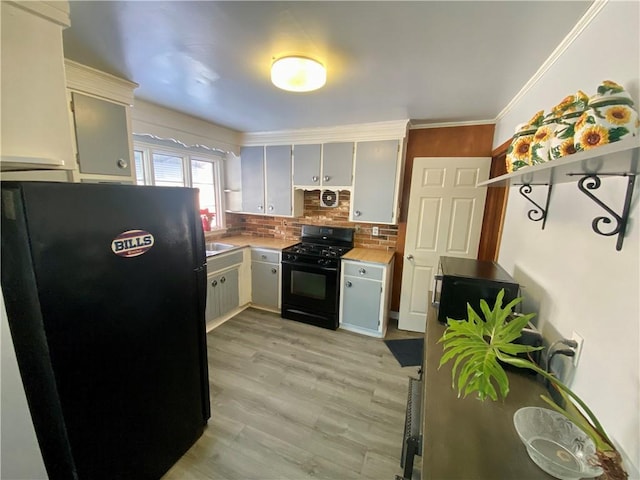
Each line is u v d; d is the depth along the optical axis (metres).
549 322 1.17
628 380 0.69
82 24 1.16
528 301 1.42
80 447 1.07
